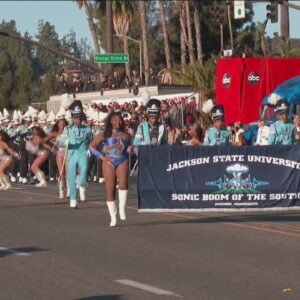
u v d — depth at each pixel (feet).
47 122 127.95
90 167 117.91
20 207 79.61
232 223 66.69
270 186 64.75
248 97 108.68
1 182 103.91
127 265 48.11
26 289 41.60
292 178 64.90
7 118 141.08
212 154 64.34
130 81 169.99
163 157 64.03
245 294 40.42
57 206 80.53
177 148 63.98
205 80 146.00
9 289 41.60
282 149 64.64
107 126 64.03
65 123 88.74
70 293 40.65
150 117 68.28
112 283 43.04
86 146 79.56
